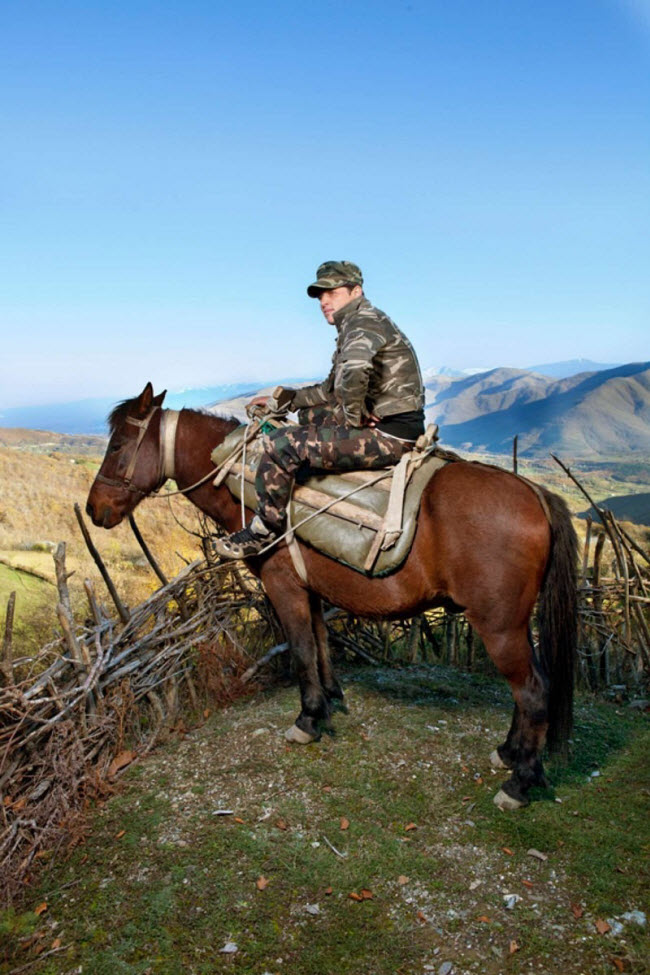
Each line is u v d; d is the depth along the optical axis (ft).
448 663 17.70
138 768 11.78
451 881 8.79
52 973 7.59
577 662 15.74
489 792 10.66
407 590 10.03
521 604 9.46
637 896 8.45
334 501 10.40
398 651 18.25
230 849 9.39
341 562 10.28
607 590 15.98
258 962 7.61
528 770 10.05
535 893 8.55
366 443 10.11
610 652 16.37
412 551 9.82
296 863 9.10
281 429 10.68
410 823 9.91
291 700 13.88
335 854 9.28
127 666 12.73
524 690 9.83
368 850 9.32
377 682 15.17
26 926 8.34
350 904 8.43
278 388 11.84
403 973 7.43
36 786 10.68
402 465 10.03
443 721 12.98
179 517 39.91
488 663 17.26
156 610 14.16
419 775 11.11
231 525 12.46
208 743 12.36
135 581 25.49
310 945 7.82
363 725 12.77
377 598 10.30
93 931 8.16
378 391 10.33
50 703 11.32
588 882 8.69
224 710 14.23
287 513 10.80
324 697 12.00
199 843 9.57
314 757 11.60
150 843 9.64
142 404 12.59
